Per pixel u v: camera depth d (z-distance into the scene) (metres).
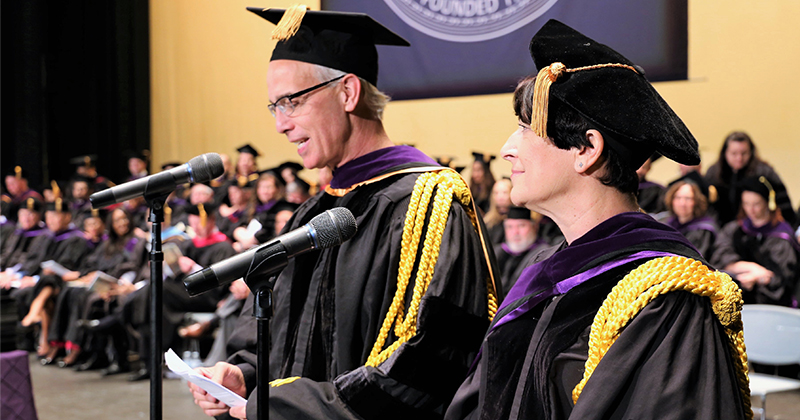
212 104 10.90
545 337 1.05
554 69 1.05
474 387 1.21
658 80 7.10
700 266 0.99
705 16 6.89
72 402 5.29
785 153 6.55
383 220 1.68
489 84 8.05
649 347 0.95
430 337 1.51
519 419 1.05
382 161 1.76
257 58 10.47
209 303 6.25
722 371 0.95
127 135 11.47
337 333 1.64
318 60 1.73
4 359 2.56
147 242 6.79
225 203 7.90
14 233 8.88
